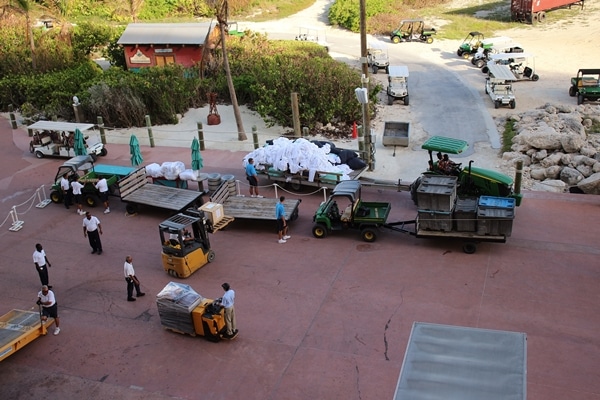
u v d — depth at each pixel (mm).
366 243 20109
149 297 17859
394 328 15539
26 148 32094
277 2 67688
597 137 28609
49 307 15945
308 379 13945
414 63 45938
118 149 31047
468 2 65000
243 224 22234
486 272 17812
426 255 19031
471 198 20203
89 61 45094
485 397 9234
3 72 43000
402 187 23188
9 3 48156
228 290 15172
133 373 14570
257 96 35625
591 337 14672
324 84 32656
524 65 43438
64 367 14945
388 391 13359
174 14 64062
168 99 34812
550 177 25250
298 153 23797
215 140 31672
